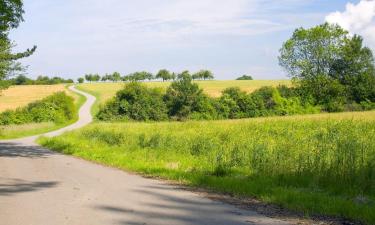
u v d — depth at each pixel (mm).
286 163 12320
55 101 76250
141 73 172750
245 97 74688
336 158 11492
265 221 7184
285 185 10484
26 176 12438
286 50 80250
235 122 37000
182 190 10211
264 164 12914
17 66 39906
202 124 35906
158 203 8602
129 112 79375
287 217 7484
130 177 12430
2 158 18391
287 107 73875
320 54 77812
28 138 39250
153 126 37312
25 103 93000
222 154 15531
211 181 10977
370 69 78375
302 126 30453
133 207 8195
